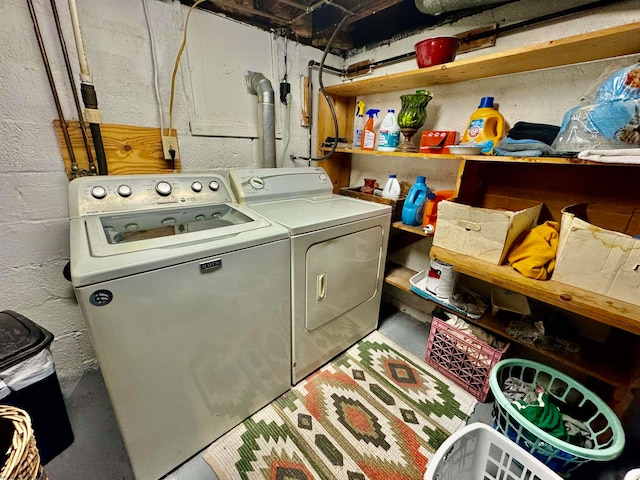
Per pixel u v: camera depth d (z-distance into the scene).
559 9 1.24
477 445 1.09
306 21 1.87
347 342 1.81
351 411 1.41
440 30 1.63
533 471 0.96
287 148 2.05
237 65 1.69
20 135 1.17
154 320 0.91
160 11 1.39
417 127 1.65
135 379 0.93
